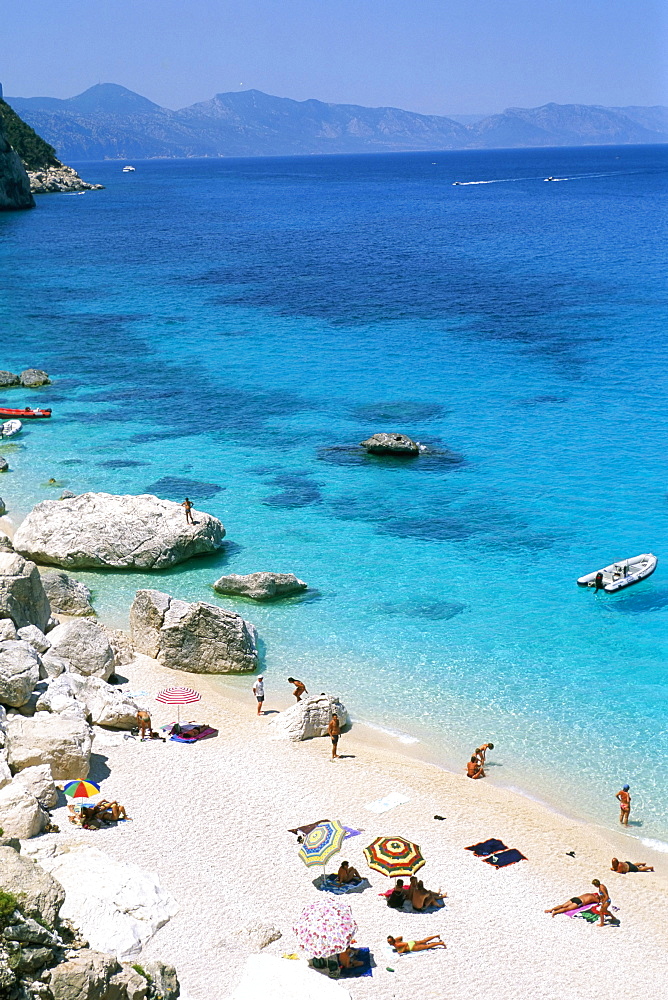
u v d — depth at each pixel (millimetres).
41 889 18234
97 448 66312
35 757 28609
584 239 175125
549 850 27609
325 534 51781
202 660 38438
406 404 75062
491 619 42594
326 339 97938
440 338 96812
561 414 71125
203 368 87875
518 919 24344
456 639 41000
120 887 23250
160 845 26312
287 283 134375
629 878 26484
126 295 126438
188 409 75438
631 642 40531
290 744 33031
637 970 22719
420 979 21938
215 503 56062
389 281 134500
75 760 29141
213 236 194125
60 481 59594
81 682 34500
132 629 40406
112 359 92062
